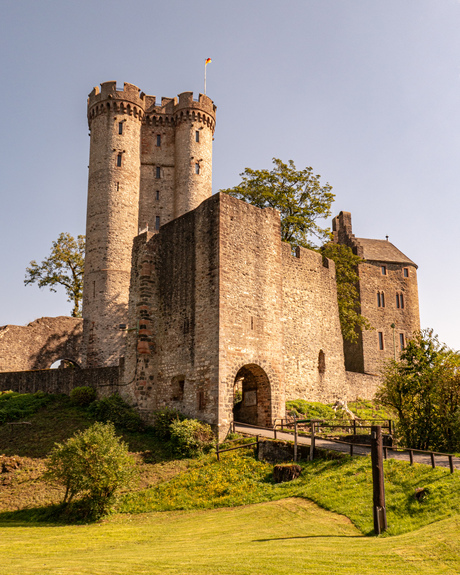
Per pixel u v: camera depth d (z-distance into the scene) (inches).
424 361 1013.2
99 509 829.2
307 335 1557.6
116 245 1968.5
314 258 1651.1
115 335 1889.8
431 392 975.0
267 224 1341.0
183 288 1272.1
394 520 631.2
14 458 1028.5
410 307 2415.1
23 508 868.6
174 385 1235.9
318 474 845.2
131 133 2096.5
